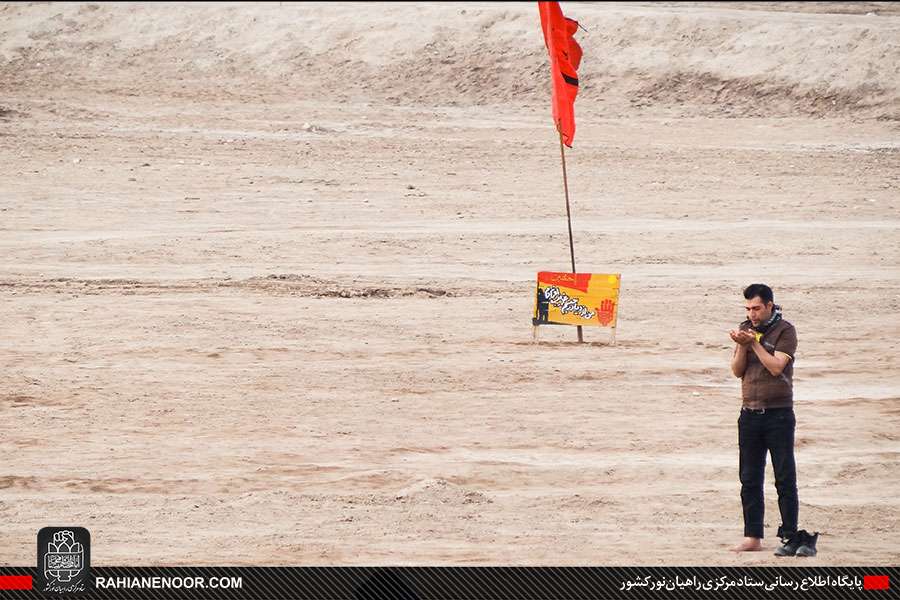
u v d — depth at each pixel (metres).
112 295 76.00
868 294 82.25
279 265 87.56
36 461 44.97
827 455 47.84
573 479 43.78
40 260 86.62
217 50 196.88
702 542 36.25
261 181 120.94
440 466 44.84
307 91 182.38
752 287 34.56
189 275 83.00
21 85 177.62
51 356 61.62
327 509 39.06
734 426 51.53
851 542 36.38
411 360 62.38
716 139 152.38
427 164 131.88
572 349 65.81
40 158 126.44
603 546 35.66
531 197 116.94
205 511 38.94
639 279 85.88
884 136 155.25
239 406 53.22
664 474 44.47
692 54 186.00
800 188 123.88
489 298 78.75
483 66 187.62
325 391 56.00
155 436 48.62
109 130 144.00
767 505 40.41
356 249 93.31
